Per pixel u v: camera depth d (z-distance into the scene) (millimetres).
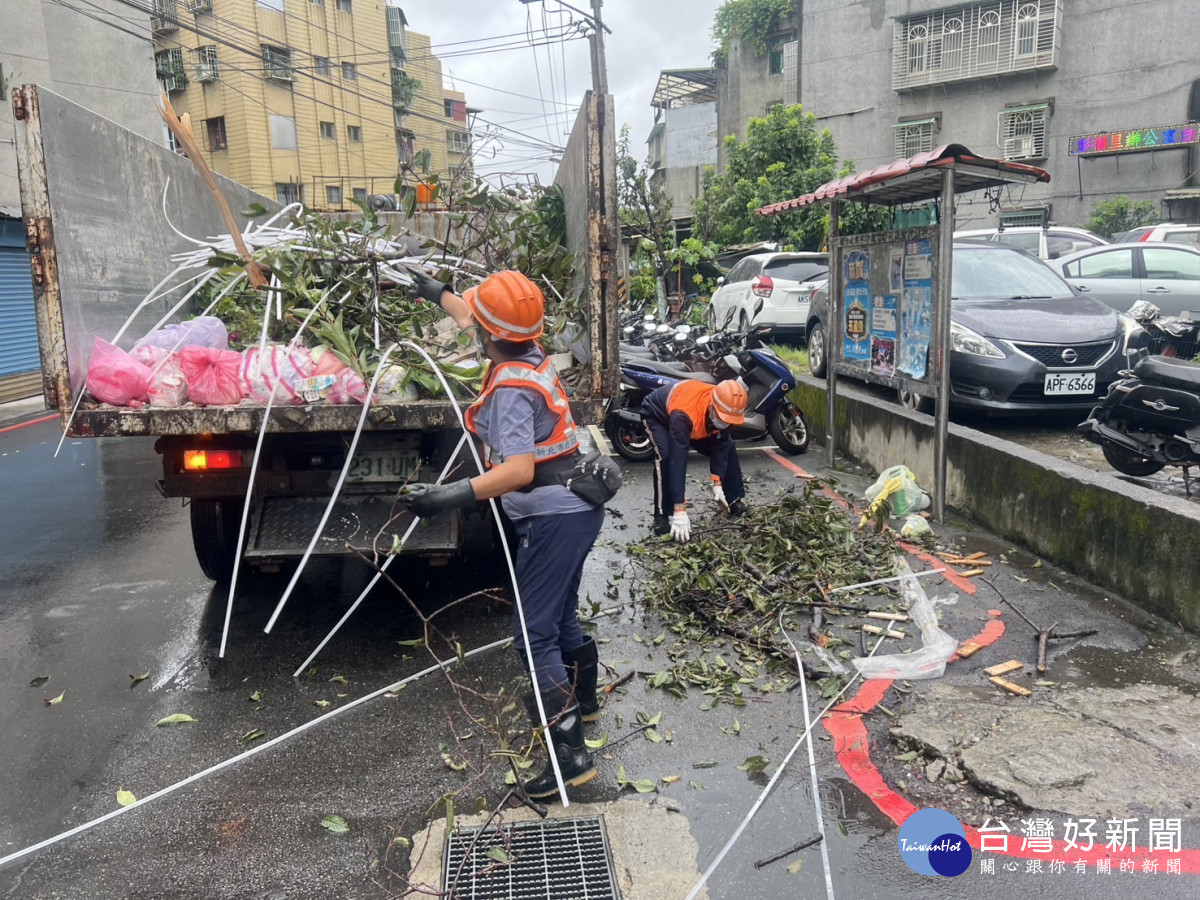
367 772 3201
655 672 3945
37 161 3840
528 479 2760
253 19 29500
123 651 4332
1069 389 7609
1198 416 5621
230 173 30594
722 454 5492
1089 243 13023
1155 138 24969
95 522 6812
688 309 20828
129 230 4902
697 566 4910
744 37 32219
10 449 10305
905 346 6469
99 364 4031
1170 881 2541
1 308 15148
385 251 5188
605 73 21062
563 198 6387
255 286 4543
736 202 24938
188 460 4195
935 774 3080
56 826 2910
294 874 2650
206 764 3273
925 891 2529
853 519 6082
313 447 4273
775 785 3055
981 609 4465
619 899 2516
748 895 2520
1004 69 26781
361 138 34625
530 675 2980
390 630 4516
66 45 18906
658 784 3076
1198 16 24688
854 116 29656
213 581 5348
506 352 2867
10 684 3990
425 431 4176
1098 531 4703
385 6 35219
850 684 3705
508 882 2594
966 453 5977
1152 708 3426
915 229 6180
